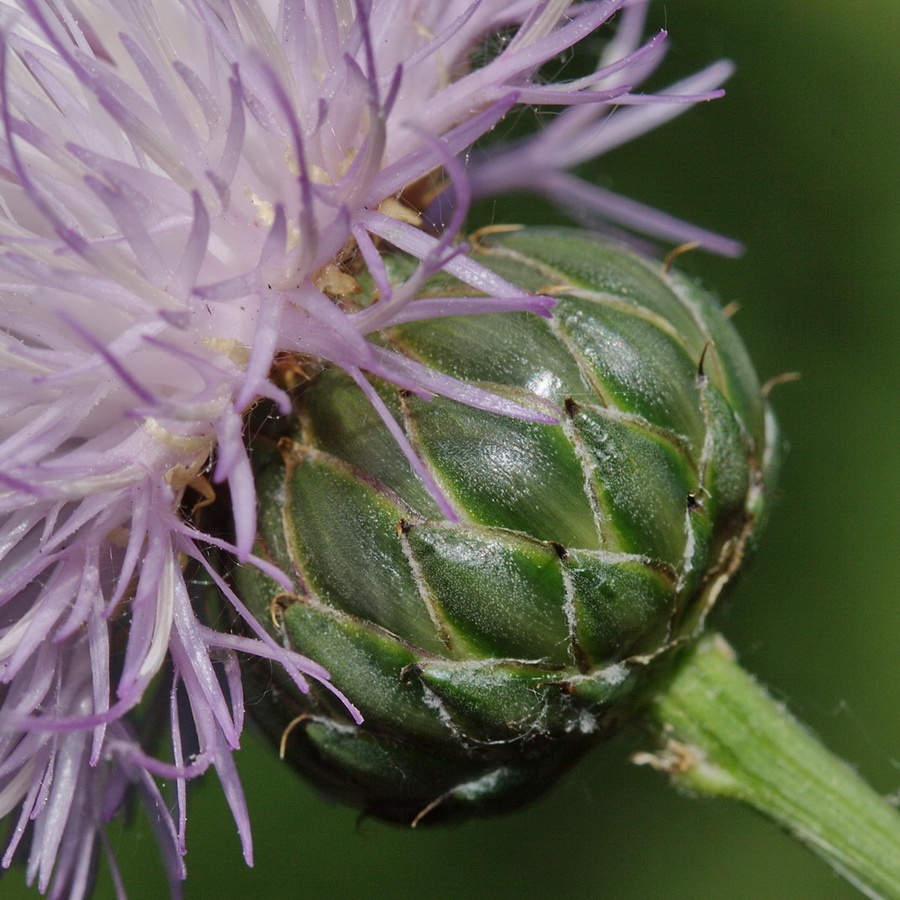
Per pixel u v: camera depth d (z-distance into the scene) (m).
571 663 0.11
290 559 0.11
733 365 0.12
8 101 0.11
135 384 0.11
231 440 0.11
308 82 0.11
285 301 0.11
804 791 0.12
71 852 0.11
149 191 0.11
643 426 0.11
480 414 0.11
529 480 0.11
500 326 0.11
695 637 0.12
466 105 0.11
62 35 0.11
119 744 0.11
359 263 0.11
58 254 0.11
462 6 0.11
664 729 0.12
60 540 0.11
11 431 0.11
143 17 0.11
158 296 0.11
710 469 0.11
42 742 0.11
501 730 0.11
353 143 0.11
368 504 0.11
